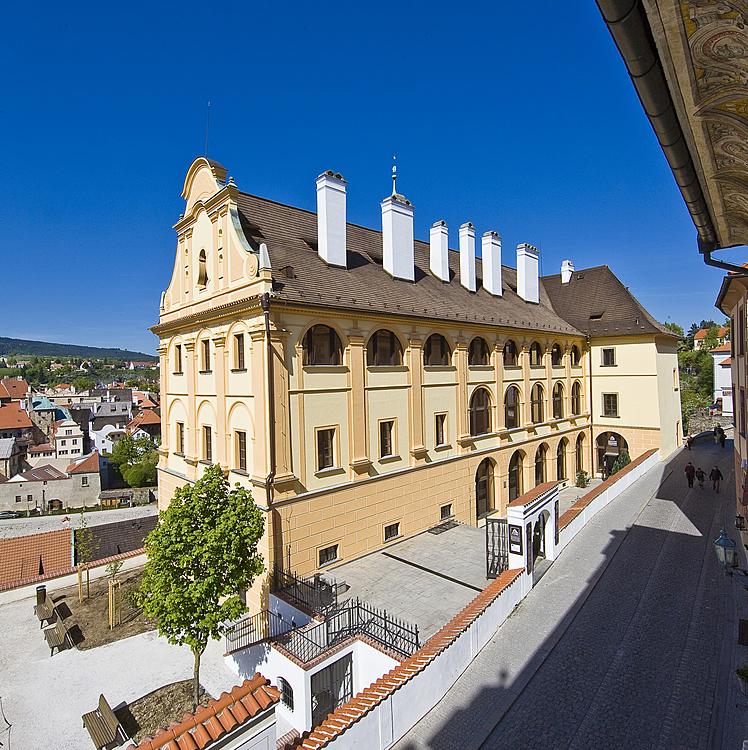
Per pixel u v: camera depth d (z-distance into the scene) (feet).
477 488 79.51
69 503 182.29
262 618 50.70
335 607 45.32
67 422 250.78
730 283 51.65
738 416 65.21
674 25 10.52
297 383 53.78
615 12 9.93
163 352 75.87
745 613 41.16
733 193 19.49
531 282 106.32
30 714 42.78
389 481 63.05
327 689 42.88
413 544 63.41
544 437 95.25
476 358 80.64
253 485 52.16
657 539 59.82
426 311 69.36
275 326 51.67
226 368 58.70
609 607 43.45
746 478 51.83
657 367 104.88
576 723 29.60
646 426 105.60
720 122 14.44
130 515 168.86
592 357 112.88
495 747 28.17
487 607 39.19
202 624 38.24
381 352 64.13
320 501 55.06
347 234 74.84
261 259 51.26
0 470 205.67
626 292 112.47
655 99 13.03
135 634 55.26
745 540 53.01
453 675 33.99
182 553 39.65
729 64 11.83
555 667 35.19
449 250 98.84
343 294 59.57
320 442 56.18
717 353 231.91
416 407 67.51
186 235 68.39
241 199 62.69
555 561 54.39
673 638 37.99
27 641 55.16
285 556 51.90
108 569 71.61
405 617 44.34
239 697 20.84
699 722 29.01
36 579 67.46
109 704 43.65
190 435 68.13
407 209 74.79
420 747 28.43
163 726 40.01
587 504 67.31
